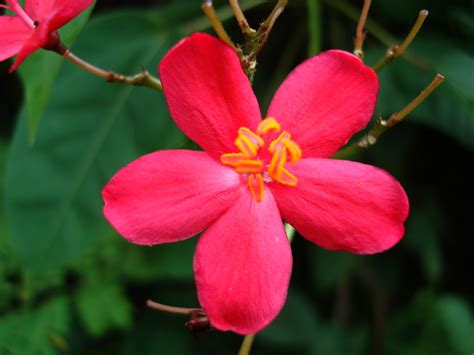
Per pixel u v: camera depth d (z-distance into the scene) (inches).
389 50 4.9
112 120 5.9
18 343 6.3
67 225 5.8
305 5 6.4
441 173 6.7
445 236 6.8
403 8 6.2
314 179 4.7
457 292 7.0
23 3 5.4
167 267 6.5
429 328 6.6
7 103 7.0
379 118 4.8
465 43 6.2
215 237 4.6
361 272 6.8
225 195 4.7
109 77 4.9
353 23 6.4
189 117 4.6
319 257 6.5
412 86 6.2
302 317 6.8
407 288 6.9
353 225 4.6
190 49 4.5
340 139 4.7
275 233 4.7
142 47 6.1
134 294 7.1
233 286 4.6
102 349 7.0
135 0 7.1
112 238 6.6
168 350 6.8
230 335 6.8
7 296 6.5
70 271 6.7
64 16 4.6
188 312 4.9
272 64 6.6
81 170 5.9
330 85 4.6
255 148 4.6
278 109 4.7
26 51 4.5
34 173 5.9
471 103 6.0
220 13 6.2
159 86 5.0
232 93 4.6
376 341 6.7
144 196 4.6
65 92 6.0
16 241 5.8
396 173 6.5
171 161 4.6
